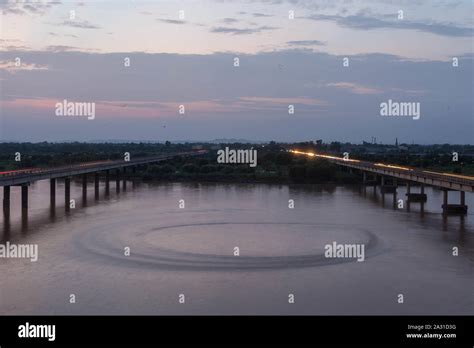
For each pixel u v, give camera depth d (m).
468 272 62.03
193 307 49.62
